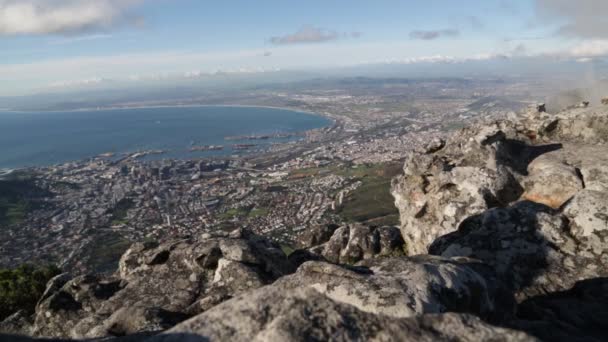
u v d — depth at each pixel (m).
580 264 9.93
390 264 6.68
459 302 6.03
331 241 19.75
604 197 10.77
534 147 16.38
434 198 16.08
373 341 4.47
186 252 12.35
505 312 6.90
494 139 16.30
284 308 4.97
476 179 15.01
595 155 14.54
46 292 13.28
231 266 11.14
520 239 10.82
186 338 4.69
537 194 14.08
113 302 11.34
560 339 6.37
